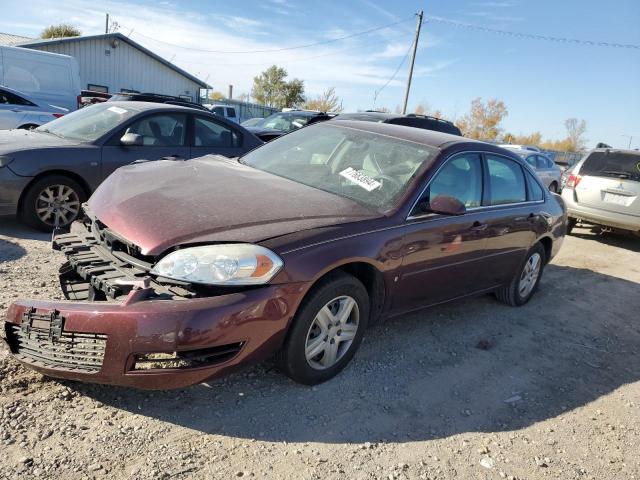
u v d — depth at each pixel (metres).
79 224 3.63
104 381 2.64
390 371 3.71
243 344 2.77
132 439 2.62
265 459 2.63
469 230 4.12
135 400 2.93
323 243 3.04
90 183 6.01
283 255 2.85
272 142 4.78
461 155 4.20
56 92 15.24
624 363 4.54
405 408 3.28
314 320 3.12
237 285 2.72
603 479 2.91
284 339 3.05
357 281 3.28
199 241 2.78
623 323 5.53
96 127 6.38
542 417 3.45
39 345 2.77
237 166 4.18
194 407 2.95
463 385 3.70
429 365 3.90
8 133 6.39
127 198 3.28
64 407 2.78
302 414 3.03
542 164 15.76
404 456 2.82
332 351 3.32
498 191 4.62
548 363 4.29
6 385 2.87
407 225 3.56
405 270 3.62
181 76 32.72
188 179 3.62
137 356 2.61
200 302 2.63
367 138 4.31
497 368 4.05
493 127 64.00
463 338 4.50
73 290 3.26
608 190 9.31
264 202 3.28
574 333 5.03
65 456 2.44
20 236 5.62
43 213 5.79
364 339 4.16
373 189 3.74
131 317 2.54
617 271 7.76
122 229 2.98
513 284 5.25
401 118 11.01
